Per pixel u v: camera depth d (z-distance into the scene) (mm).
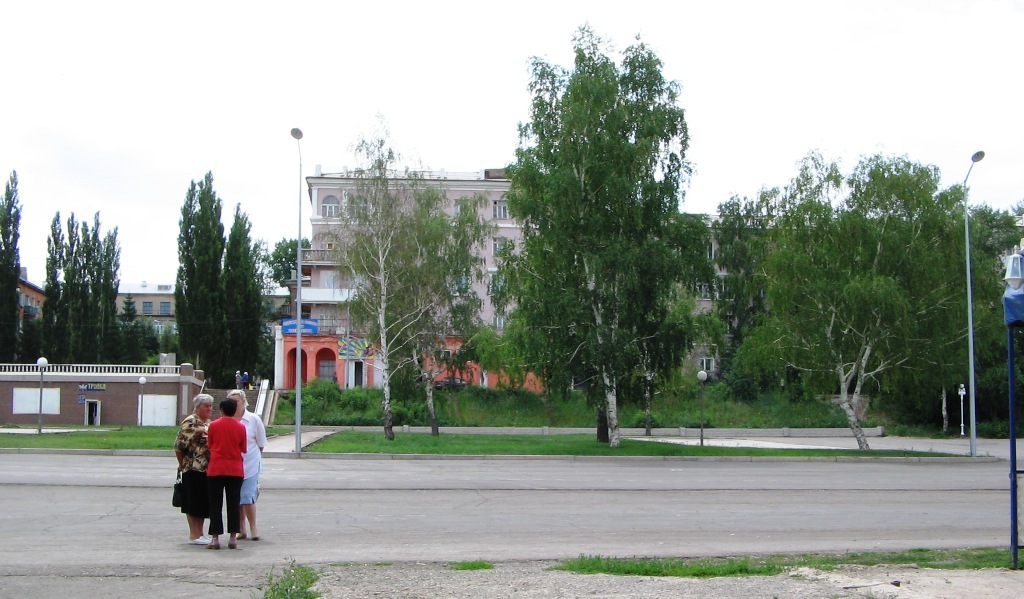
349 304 44500
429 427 55906
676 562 10508
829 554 11672
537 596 8109
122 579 9367
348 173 44438
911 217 37000
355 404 60188
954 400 63062
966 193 36031
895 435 61344
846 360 39000
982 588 8766
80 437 37156
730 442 48750
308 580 8625
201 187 66875
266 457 31656
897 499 19141
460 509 16453
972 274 37188
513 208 37281
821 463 32875
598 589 8461
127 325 86312
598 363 35125
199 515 11867
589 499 18406
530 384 64125
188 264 65938
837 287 36375
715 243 73188
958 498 19562
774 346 37906
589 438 44219
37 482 19750
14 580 9258
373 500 17672
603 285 35969
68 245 70062
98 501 16594
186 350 65312
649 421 56219
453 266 45656
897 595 8305
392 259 43688
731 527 14562
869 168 37500
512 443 38281
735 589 8508
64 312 69125
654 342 37125
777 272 37281
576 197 35938
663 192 36969
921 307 36438
